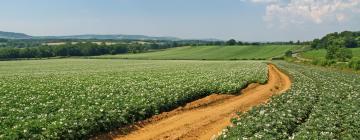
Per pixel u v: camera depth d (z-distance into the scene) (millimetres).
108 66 88188
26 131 17469
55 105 24578
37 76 52906
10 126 19188
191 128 22422
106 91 32188
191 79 44312
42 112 22875
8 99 27578
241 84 40562
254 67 75375
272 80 52500
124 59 145250
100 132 20219
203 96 33844
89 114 21219
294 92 32938
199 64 92438
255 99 34406
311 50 182250
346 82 45312
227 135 18375
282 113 22234
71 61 123562
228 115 26750
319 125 19234
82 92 31500
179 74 54031
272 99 29594
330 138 17062
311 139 16922
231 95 35719
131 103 25078
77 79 45750
